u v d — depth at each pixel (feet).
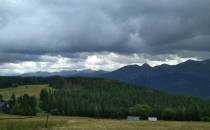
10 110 615.16
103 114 652.48
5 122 258.57
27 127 250.16
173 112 604.90
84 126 276.82
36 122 266.77
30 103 642.22
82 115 655.76
